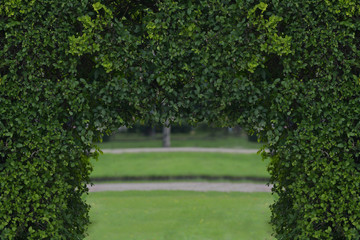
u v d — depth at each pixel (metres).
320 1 6.00
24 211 6.09
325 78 6.05
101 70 6.15
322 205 6.16
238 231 10.16
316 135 6.16
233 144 32.88
